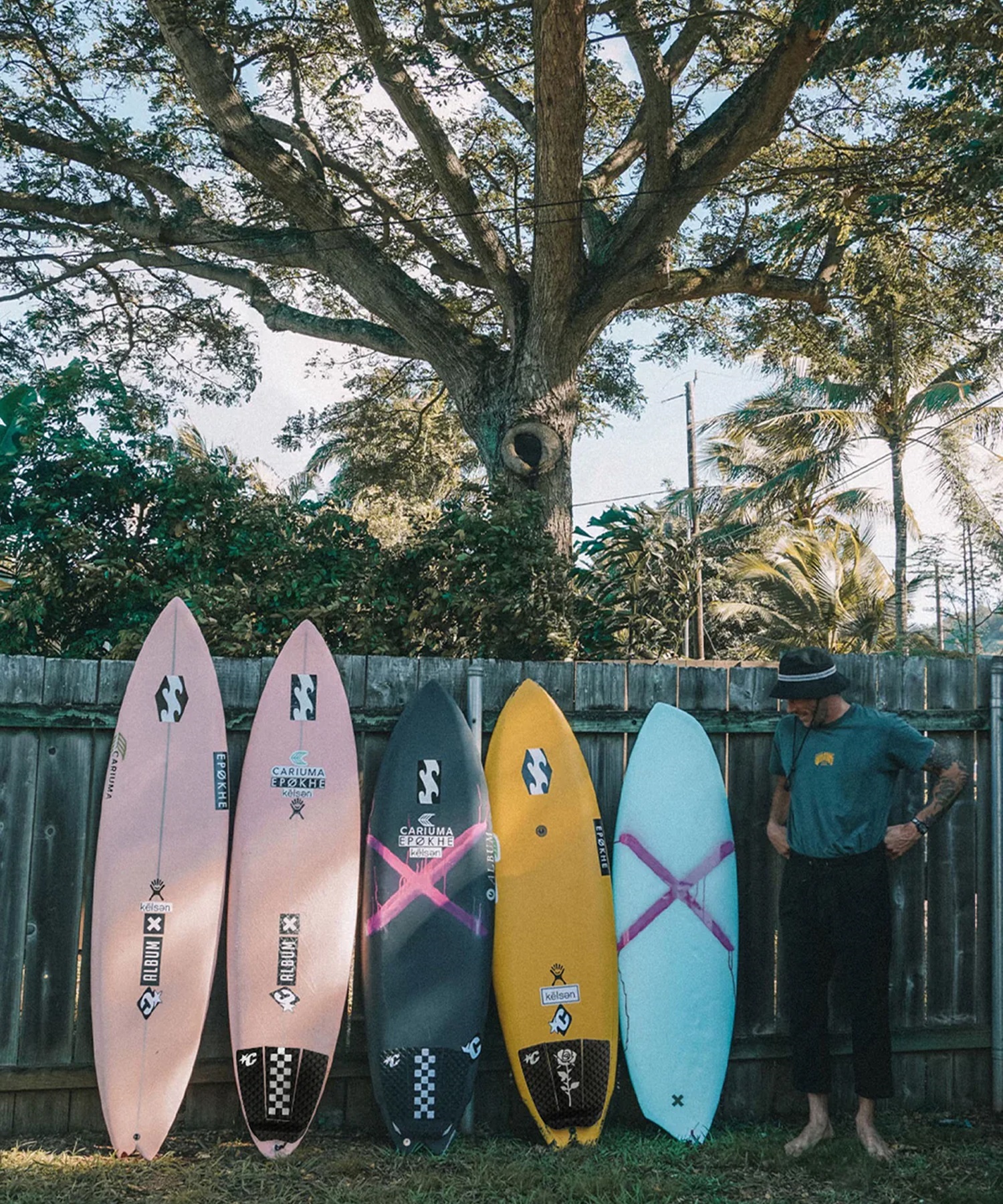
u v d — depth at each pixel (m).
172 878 3.41
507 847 3.60
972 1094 3.82
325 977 3.41
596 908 3.58
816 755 3.38
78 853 3.40
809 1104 3.45
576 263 8.81
